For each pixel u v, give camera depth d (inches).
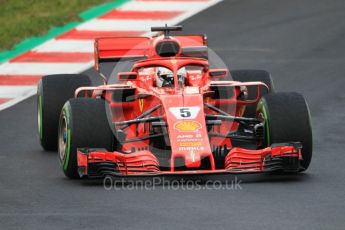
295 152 1515.7
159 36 1807.3
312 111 2122.3
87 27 2987.2
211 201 1405.0
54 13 3161.9
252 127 1739.7
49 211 1371.8
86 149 1507.1
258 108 1616.6
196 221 1299.2
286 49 2711.6
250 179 1560.0
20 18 3122.5
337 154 1747.0
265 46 2748.5
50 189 1514.5
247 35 2866.6
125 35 2874.0
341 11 3107.8
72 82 1845.5
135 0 3277.6
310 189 1478.8
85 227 1280.8
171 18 3068.4
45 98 1823.3
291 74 2464.3
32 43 2861.7
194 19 3051.2
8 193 1494.8
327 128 1968.5
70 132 1544.0
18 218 1334.9
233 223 1288.1
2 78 2532.0
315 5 3196.4
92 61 2674.7
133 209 1368.1
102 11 3169.3
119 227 1278.3
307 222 1290.6
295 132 1545.3
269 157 1512.1
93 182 1558.8
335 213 1336.1
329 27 2923.2
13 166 1704.0
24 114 2176.4
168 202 1403.8
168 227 1273.4
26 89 2422.5
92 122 1550.2
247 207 1370.6
